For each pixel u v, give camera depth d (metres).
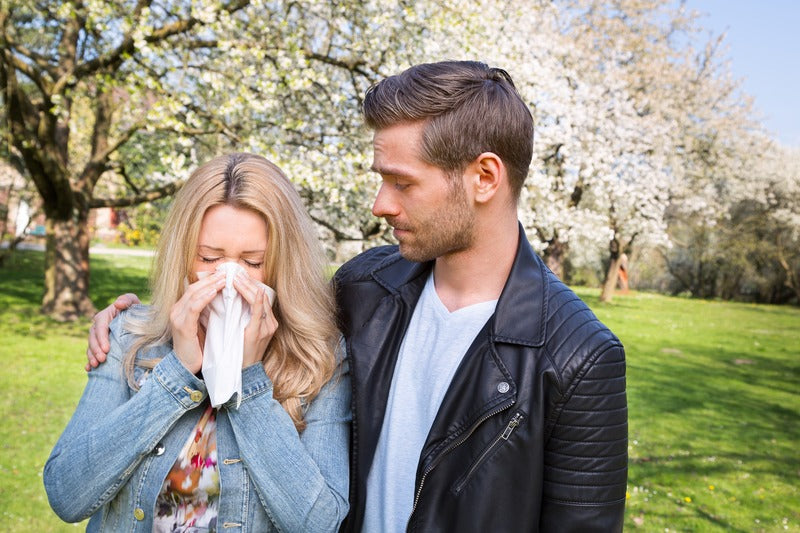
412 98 1.19
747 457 5.93
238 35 7.13
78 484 1.27
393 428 1.35
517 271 1.30
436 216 1.22
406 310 1.44
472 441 1.24
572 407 1.18
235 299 1.32
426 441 1.26
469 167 1.21
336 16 7.23
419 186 1.20
